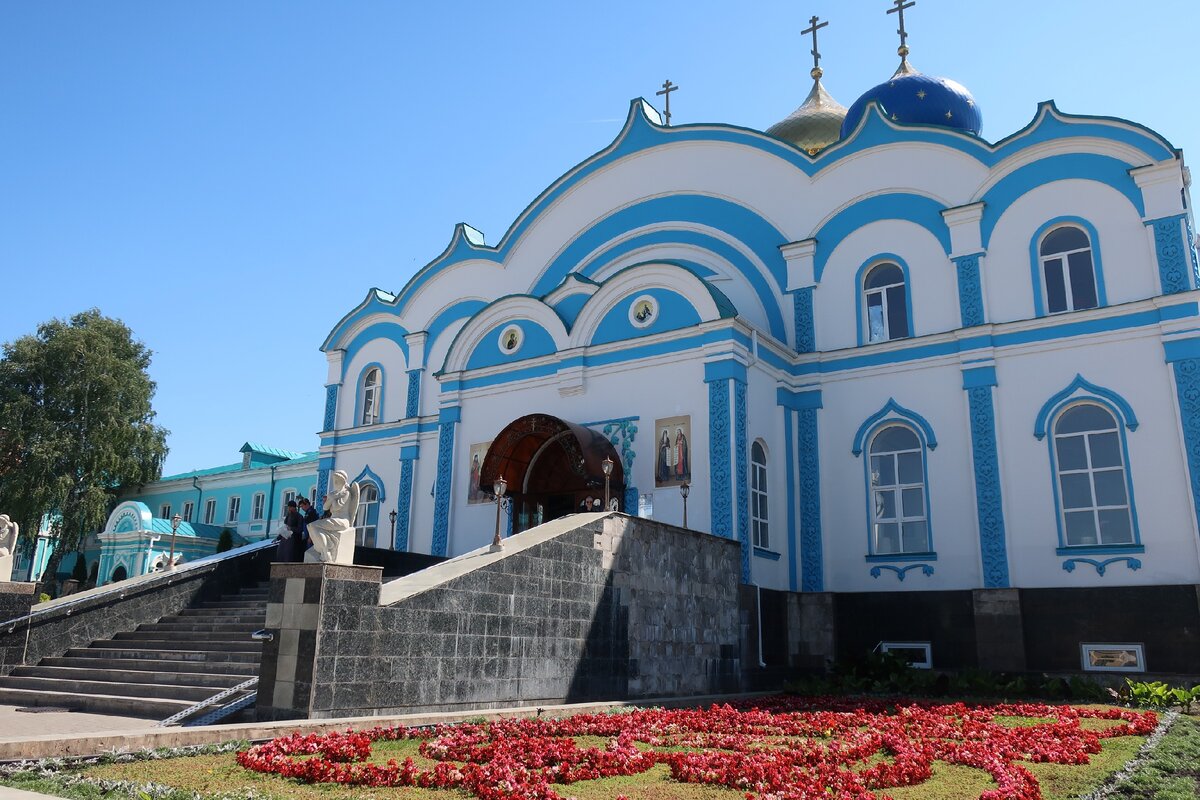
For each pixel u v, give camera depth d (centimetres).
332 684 1123
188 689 1412
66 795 707
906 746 1057
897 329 2247
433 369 3020
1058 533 1950
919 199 2270
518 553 1402
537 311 2408
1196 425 1855
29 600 1748
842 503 2188
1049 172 2128
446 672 1262
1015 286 2116
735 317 2042
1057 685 1767
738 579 1920
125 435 4822
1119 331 1977
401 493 2912
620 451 2138
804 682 1948
